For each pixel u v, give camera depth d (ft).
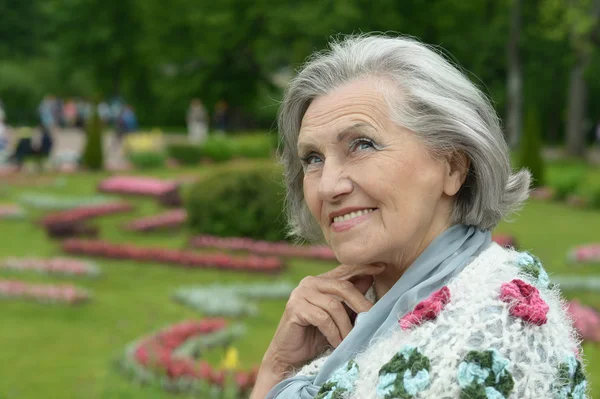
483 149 5.22
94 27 131.64
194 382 19.77
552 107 134.62
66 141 110.83
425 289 5.05
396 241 5.19
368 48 5.45
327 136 5.28
